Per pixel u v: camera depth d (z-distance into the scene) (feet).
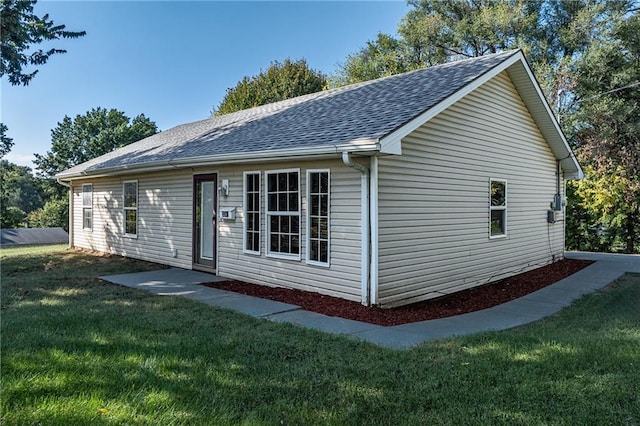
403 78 32.27
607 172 53.01
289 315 19.60
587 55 62.90
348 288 22.33
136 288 25.93
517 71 30.83
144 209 38.70
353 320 18.95
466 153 27.78
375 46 98.12
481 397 10.60
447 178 26.17
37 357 12.92
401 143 22.84
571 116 61.67
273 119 33.81
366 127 21.94
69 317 18.02
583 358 13.16
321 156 21.91
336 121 25.45
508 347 14.56
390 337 16.35
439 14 88.99
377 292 21.30
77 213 49.78
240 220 28.99
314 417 9.59
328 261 23.34
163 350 13.80
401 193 22.89
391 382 11.58
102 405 9.95
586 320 19.47
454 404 10.27
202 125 47.55
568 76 62.85
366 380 11.71
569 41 72.59
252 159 24.98
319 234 23.93
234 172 29.43
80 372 11.82
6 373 11.59
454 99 24.27
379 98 28.17
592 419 9.43
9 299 22.21
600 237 54.90
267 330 16.71
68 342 14.47
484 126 29.48
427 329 17.81
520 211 34.09
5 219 119.75
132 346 14.20
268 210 27.02
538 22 77.92
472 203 28.43
